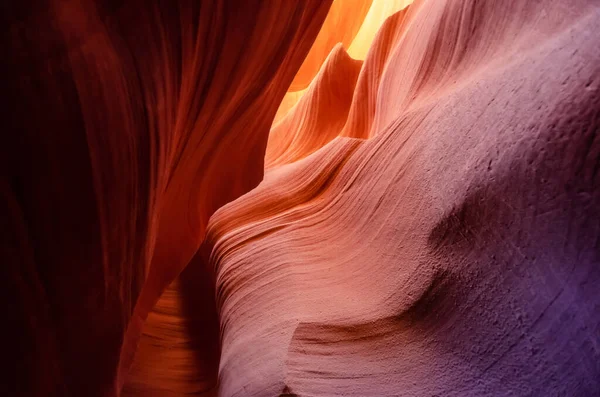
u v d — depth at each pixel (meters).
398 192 2.60
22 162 1.25
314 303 2.70
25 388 1.56
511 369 1.77
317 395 2.12
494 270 1.80
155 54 1.83
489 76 2.14
